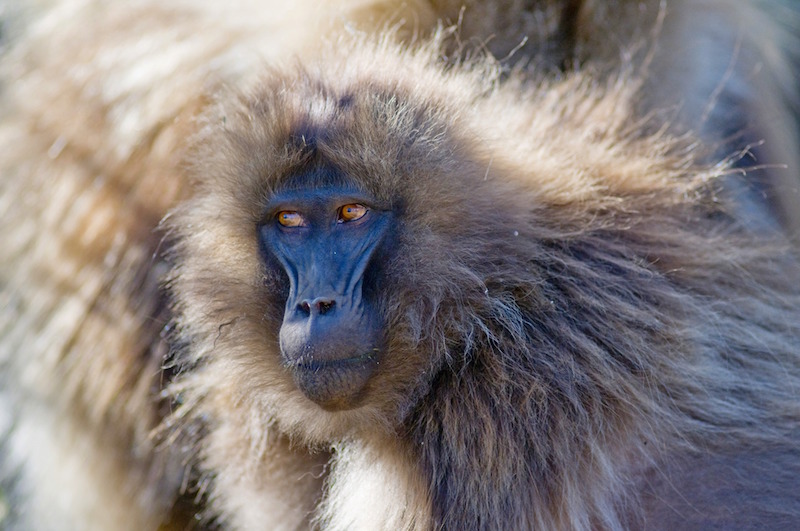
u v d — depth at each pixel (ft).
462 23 44.60
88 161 48.83
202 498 44.98
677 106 43.68
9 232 49.96
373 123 33.45
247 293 35.09
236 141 35.27
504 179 35.32
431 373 33.71
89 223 48.34
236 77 46.88
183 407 41.24
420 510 33.32
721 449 33.96
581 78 42.45
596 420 32.73
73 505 47.93
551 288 34.88
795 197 47.34
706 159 42.70
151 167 47.47
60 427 48.16
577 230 35.91
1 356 49.65
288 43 46.26
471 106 36.76
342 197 33.17
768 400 35.58
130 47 50.06
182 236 41.04
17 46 52.95
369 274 33.35
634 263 35.65
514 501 32.30
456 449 33.12
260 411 37.65
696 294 36.19
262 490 38.50
